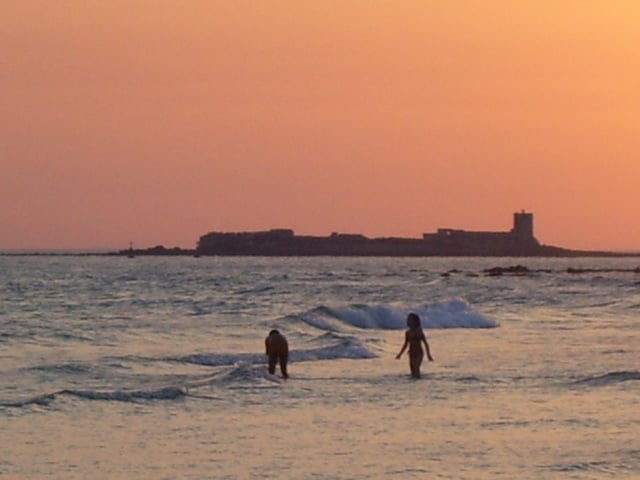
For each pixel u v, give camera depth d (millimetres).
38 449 37719
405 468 35156
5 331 84500
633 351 72188
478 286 196125
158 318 104000
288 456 36781
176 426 42031
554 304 133875
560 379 55531
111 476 34156
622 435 40281
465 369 60562
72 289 175375
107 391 48750
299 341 83500
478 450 37719
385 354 69688
